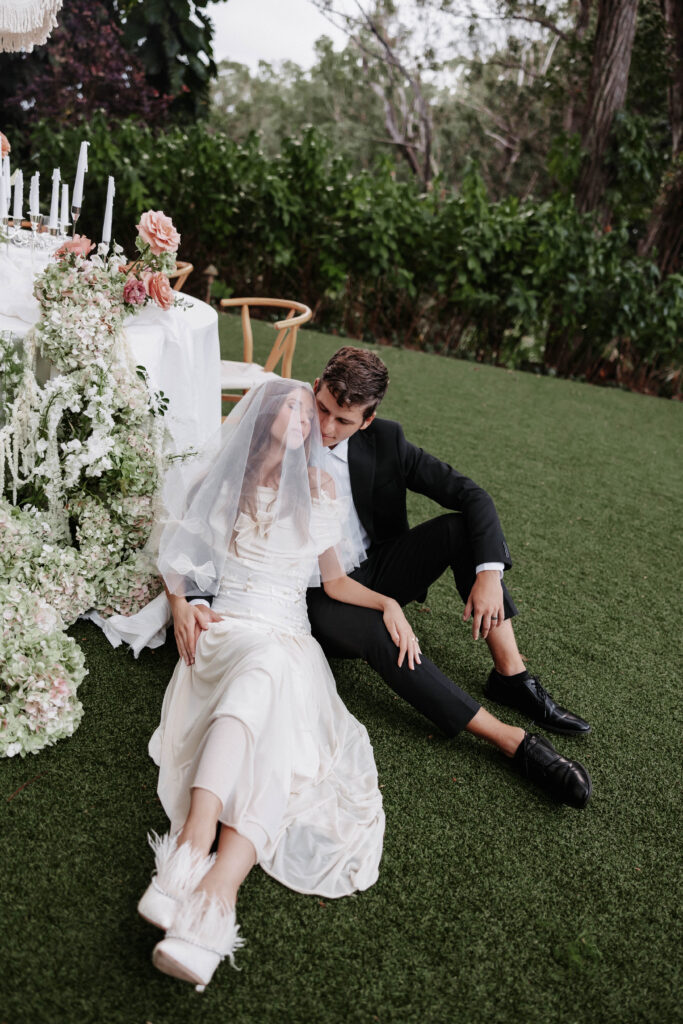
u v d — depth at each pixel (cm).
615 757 245
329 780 210
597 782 233
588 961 175
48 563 253
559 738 251
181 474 272
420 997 162
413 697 228
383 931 175
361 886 184
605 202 1101
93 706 229
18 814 189
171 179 873
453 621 309
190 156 866
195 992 155
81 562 261
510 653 254
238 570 226
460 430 576
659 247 1098
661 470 565
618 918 188
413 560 255
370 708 250
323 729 220
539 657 294
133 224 885
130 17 1127
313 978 162
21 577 248
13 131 1196
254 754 179
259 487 223
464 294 863
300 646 221
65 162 855
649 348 890
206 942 146
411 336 904
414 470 253
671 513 477
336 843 193
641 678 291
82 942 161
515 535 405
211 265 895
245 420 221
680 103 1432
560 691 275
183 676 217
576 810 220
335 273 870
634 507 476
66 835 185
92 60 1338
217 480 222
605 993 169
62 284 255
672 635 327
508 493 465
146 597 268
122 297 269
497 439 571
